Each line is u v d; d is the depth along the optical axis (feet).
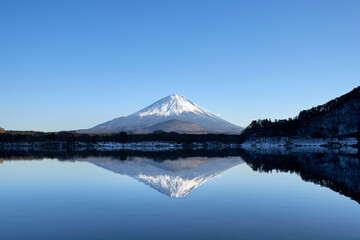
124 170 194.70
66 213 83.10
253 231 66.80
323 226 70.59
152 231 66.95
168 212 83.76
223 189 120.47
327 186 126.31
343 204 92.94
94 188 124.06
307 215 80.33
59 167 212.43
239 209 87.04
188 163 255.70
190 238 62.23
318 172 176.76
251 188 122.31
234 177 157.28
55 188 124.16
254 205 91.91
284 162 256.32
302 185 128.88
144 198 103.04
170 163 255.70
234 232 66.08
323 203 94.38
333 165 223.30
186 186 128.77
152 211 84.84
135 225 71.56
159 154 406.62
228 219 76.43
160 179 152.25
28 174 171.32
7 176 162.81
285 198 102.17
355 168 199.21
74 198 103.45
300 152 460.96
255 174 168.76
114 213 82.74
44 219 77.25
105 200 99.86
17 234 65.51
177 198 102.99
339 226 70.64
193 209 87.15
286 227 69.87
